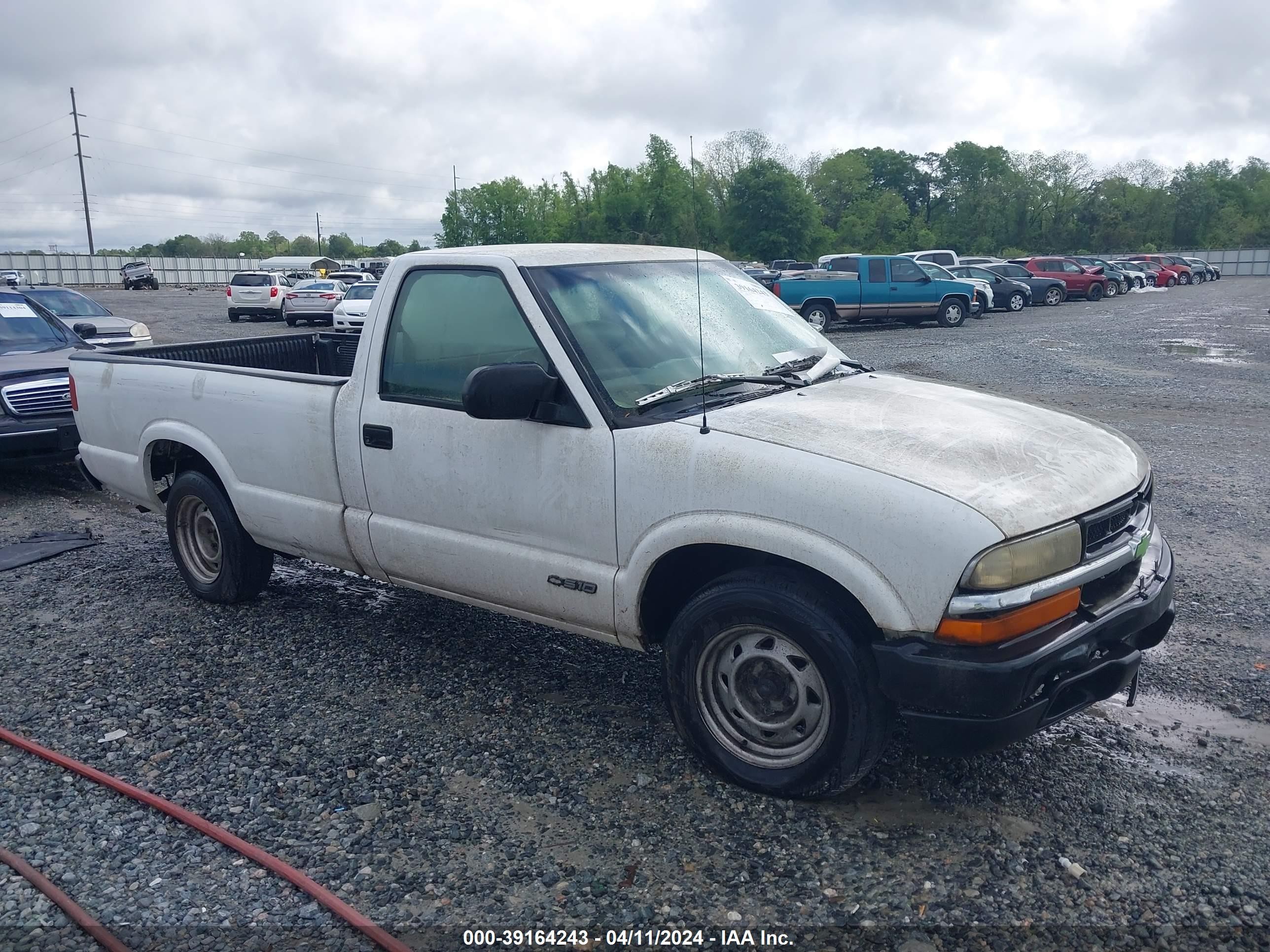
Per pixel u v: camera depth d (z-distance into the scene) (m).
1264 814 3.23
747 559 3.47
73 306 14.98
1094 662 3.12
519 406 3.46
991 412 3.69
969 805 3.30
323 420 4.34
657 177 53.81
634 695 4.21
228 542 5.09
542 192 76.56
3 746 3.84
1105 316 28.91
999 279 31.84
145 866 3.05
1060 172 103.88
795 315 4.57
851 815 3.25
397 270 4.15
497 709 4.08
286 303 30.11
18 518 7.43
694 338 3.89
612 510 3.47
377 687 4.31
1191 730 3.81
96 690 4.32
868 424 3.38
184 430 5.03
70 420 8.15
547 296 3.71
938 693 2.88
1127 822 3.19
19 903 2.88
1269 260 86.31
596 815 3.29
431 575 4.13
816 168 95.00
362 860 3.06
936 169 126.81
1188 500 7.23
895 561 2.90
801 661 3.20
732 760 3.39
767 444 3.21
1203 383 13.84
